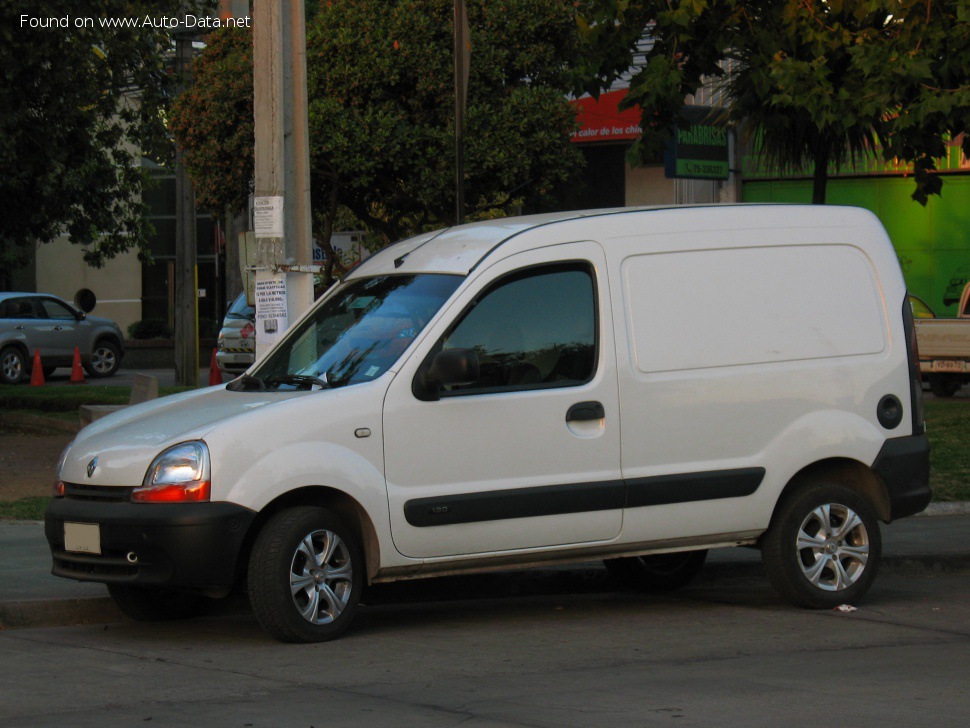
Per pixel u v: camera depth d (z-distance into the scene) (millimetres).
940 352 46906
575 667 13797
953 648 14742
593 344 15953
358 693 12594
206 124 38406
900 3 24547
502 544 15328
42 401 44281
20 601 16578
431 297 15750
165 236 88812
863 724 11383
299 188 22094
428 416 15078
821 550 16906
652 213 16641
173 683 13047
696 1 25328
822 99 24922
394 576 15141
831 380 16922
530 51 37188
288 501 14922
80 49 37594
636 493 15836
